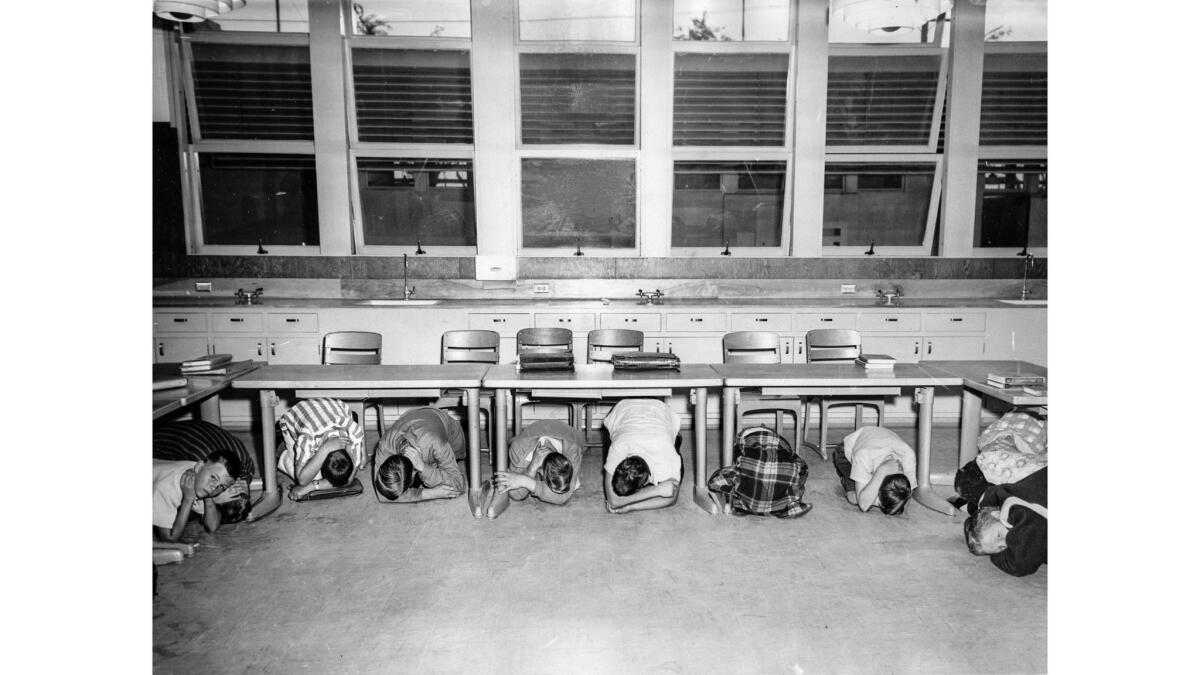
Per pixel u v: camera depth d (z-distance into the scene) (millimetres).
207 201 5898
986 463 3246
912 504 3686
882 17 4699
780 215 6145
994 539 2938
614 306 5500
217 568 2945
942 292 6145
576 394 3707
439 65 5680
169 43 5488
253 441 5055
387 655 2311
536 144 5926
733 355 4711
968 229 6070
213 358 3775
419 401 5410
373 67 5660
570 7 5629
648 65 5707
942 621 2523
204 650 2332
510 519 3482
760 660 2279
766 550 3119
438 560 3021
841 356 4578
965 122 5871
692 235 6160
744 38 5742
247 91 5664
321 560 3021
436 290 6000
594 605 2633
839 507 3658
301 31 5535
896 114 5961
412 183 5961
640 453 3402
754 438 3518
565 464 3436
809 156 5898
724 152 5949
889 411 5590
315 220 5965
